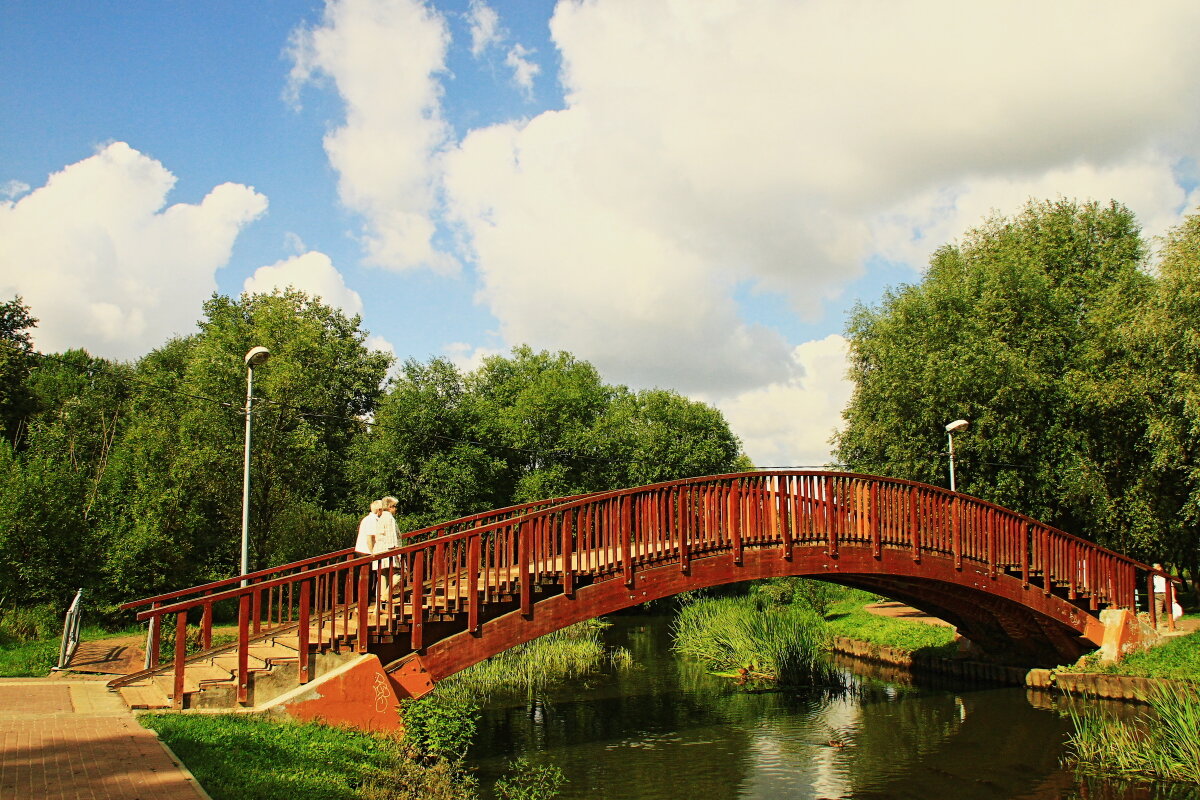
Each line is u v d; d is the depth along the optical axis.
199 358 29.70
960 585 17.27
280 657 10.59
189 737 7.99
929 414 24.61
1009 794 11.76
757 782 12.26
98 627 18.61
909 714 16.94
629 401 50.81
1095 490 22.52
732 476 14.38
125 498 21.41
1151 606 19.72
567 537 12.50
